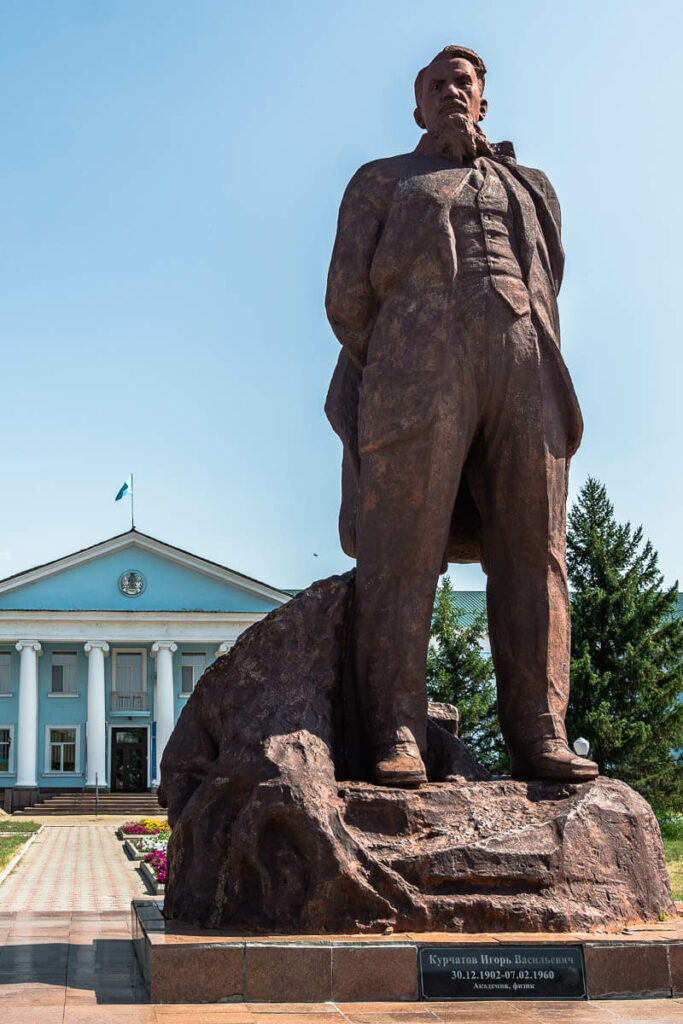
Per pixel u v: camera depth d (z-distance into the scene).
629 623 25.47
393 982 3.92
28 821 29.98
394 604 4.81
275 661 4.86
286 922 4.16
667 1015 3.66
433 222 4.84
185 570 37.41
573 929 4.18
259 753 4.47
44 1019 3.61
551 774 4.68
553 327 5.09
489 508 5.07
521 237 5.00
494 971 3.94
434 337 4.77
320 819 4.23
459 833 4.31
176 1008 3.78
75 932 6.09
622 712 25.19
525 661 4.94
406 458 4.78
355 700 4.91
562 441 5.03
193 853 4.54
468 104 5.11
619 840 4.45
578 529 26.70
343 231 5.04
